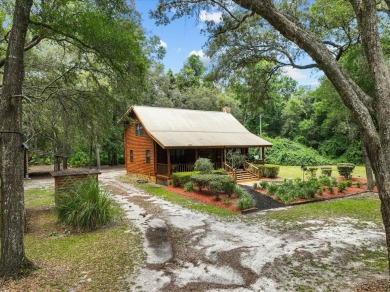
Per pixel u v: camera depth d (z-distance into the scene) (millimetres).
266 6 3994
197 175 13578
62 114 8984
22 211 5043
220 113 24938
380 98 3551
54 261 5559
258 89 9914
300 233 7465
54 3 5363
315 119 36438
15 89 4906
